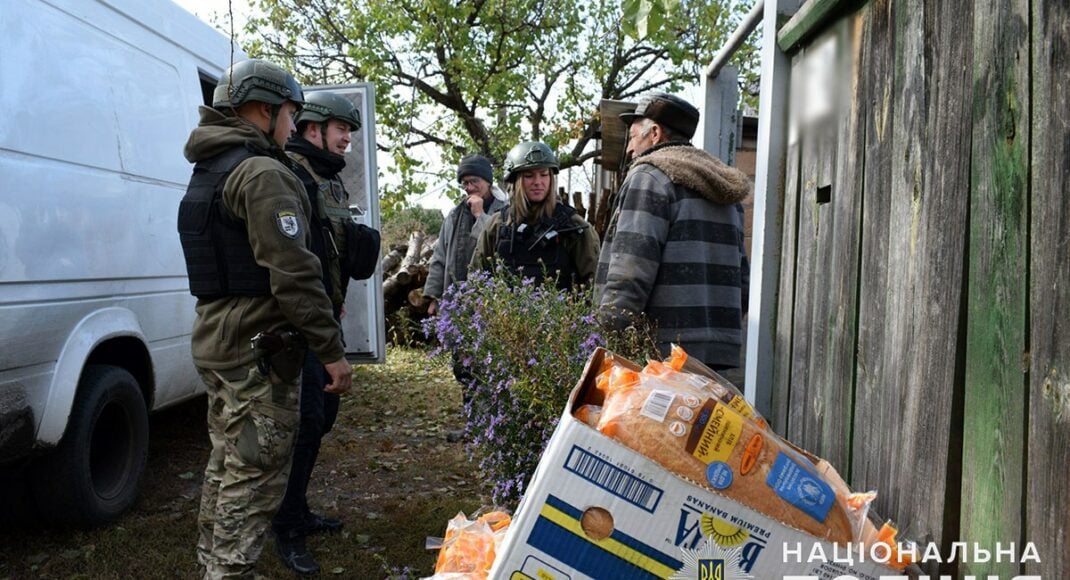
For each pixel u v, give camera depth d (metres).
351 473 4.62
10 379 2.88
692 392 1.30
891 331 1.57
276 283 2.44
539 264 3.99
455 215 5.02
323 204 3.16
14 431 2.90
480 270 4.03
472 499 4.13
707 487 1.22
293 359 2.53
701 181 2.70
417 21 13.02
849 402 1.77
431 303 5.08
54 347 3.11
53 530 3.54
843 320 1.82
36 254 3.00
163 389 4.10
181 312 4.22
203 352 2.56
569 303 3.18
